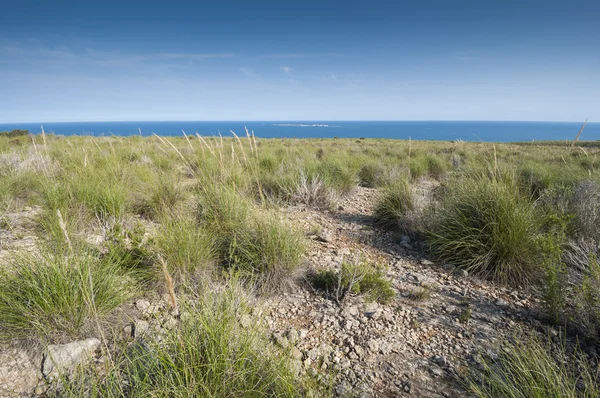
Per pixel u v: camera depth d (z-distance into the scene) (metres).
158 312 3.00
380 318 3.17
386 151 19.34
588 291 2.94
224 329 2.19
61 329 2.61
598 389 2.18
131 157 11.36
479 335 2.93
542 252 3.71
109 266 3.16
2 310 2.56
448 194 5.70
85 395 2.00
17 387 2.18
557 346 2.73
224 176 5.64
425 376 2.46
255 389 2.06
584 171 7.85
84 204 4.96
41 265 2.88
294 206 6.97
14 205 5.65
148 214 5.68
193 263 3.61
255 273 3.80
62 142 14.16
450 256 4.43
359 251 4.82
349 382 2.39
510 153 17.80
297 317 3.19
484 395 2.14
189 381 1.99
